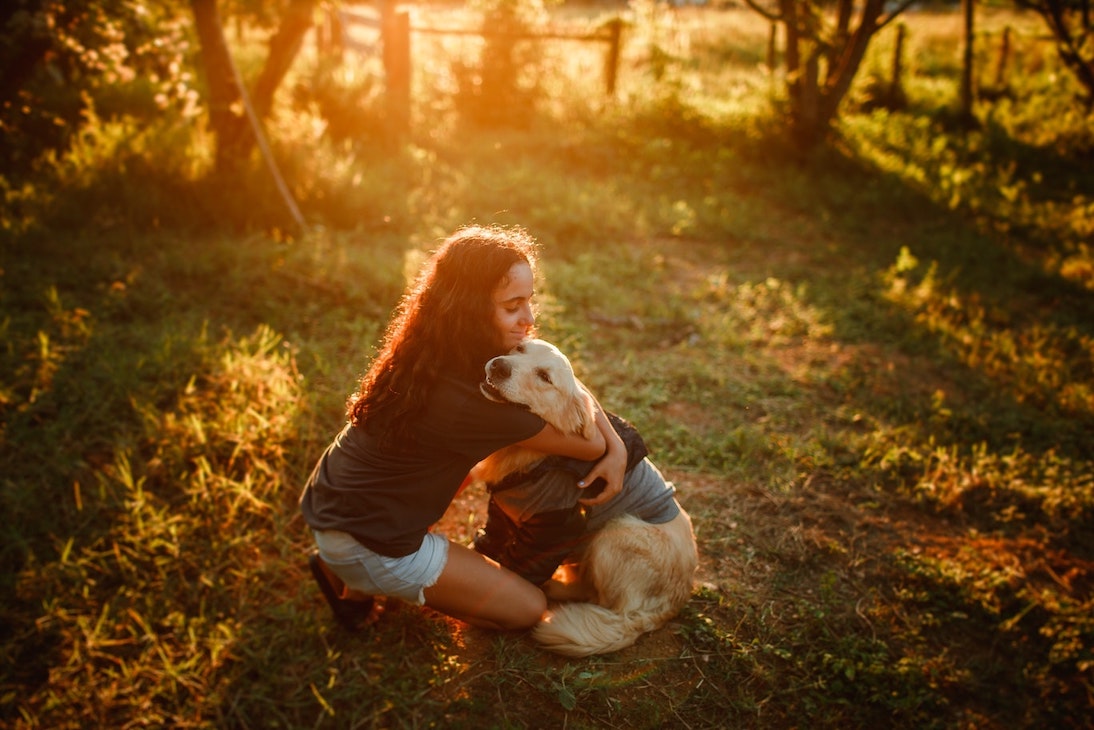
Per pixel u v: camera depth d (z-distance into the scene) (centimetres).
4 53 616
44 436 347
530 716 257
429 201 712
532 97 1018
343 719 248
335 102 884
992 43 1592
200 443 354
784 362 528
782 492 393
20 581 279
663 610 290
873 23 939
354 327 481
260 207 614
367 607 277
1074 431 471
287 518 331
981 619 333
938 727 281
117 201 591
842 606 327
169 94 810
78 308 453
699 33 1728
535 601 275
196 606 284
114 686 247
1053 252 767
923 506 396
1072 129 1180
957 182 927
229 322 477
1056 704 301
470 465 255
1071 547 383
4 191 573
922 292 632
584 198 739
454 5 1605
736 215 785
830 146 965
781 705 280
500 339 249
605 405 447
